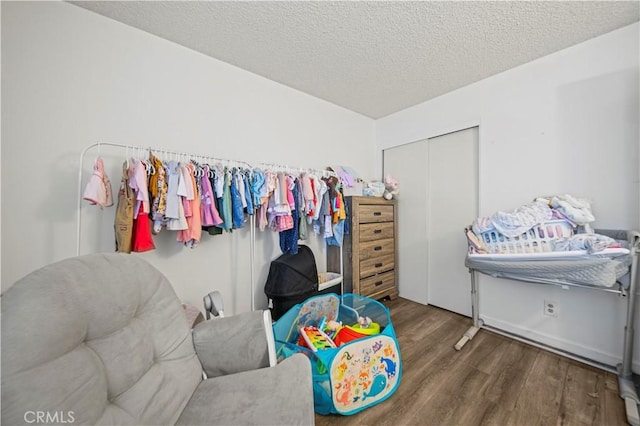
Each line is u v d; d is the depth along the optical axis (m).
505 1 1.34
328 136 2.71
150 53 1.65
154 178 1.40
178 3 1.38
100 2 1.38
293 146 2.42
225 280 2.00
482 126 2.19
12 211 1.25
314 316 1.80
